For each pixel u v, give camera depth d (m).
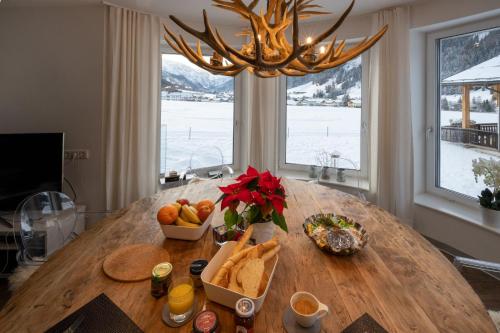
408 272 0.96
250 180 1.02
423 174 2.79
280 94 3.44
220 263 0.91
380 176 2.68
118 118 2.61
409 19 2.49
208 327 0.67
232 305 0.77
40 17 2.49
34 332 0.70
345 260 1.04
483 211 2.12
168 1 2.46
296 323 0.73
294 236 1.24
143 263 1.00
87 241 1.17
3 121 2.54
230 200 0.96
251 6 1.25
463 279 0.93
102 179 2.64
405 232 1.28
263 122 3.10
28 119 2.56
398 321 0.74
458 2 2.24
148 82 2.71
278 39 1.30
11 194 2.29
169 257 1.04
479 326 0.73
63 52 2.53
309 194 1.86
